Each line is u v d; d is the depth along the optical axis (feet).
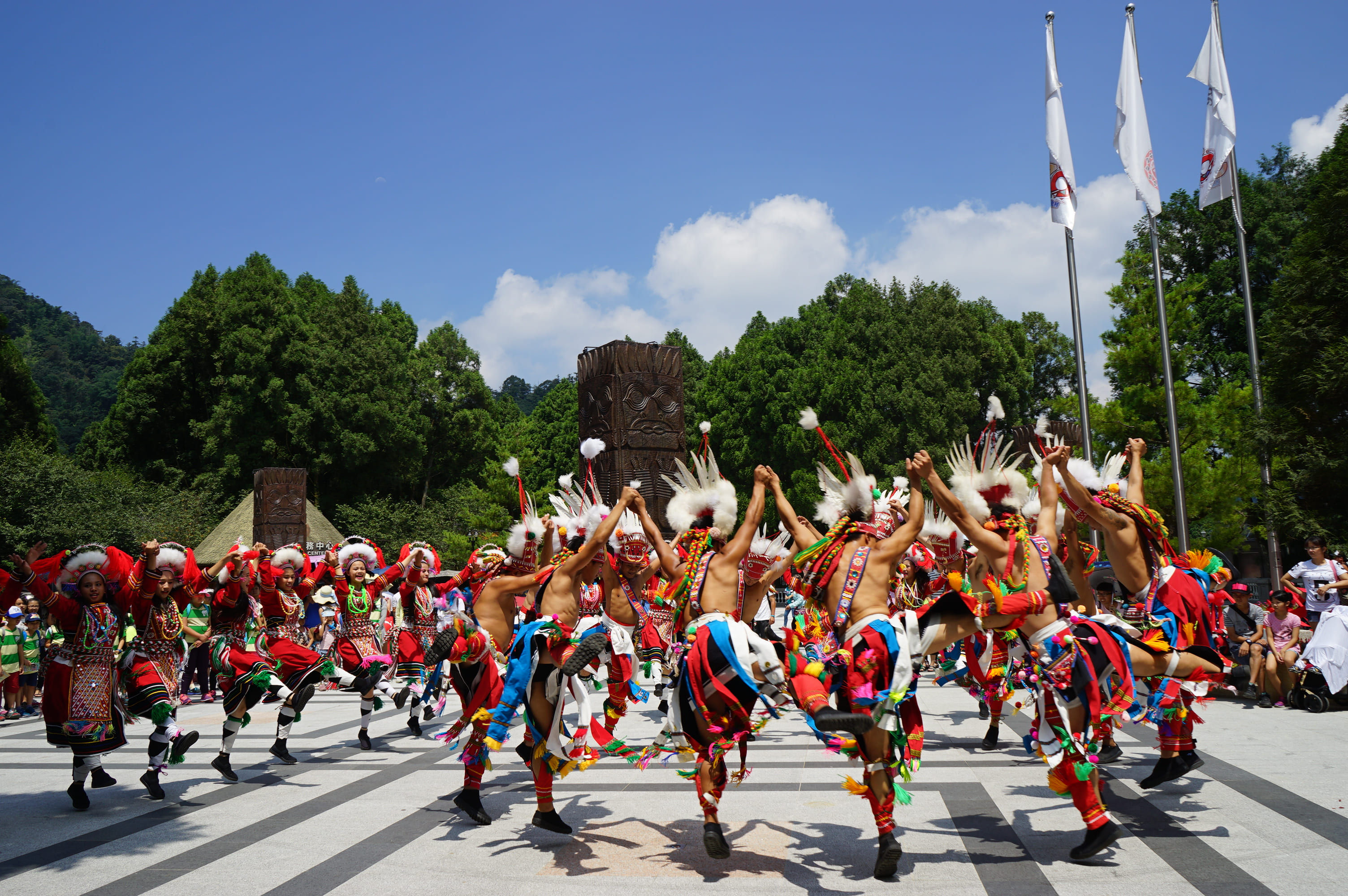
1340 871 13.64
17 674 41.42
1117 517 17.94
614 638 20.11
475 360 174.70
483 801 20.42
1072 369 161.07
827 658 15.20
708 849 14.58
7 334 130.11
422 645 31.68
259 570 25.94
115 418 143.95
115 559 21.59
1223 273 105.50
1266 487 57.36
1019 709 15.78
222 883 14.69
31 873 15.58
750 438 133.80
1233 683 34.68
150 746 21.63
